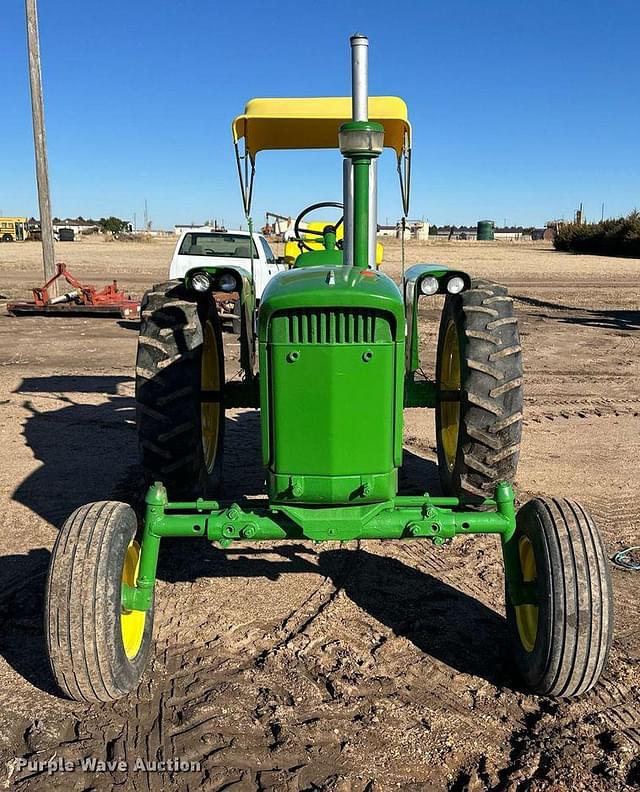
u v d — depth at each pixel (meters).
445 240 75.81
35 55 15.36
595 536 3.06
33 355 11.11
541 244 72.06
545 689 3.12
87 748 2.92
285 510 3.30
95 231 100.81
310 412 3.22
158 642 3.64
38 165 15.82
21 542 4.66
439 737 2.98
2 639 3.65
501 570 4.39
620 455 6.43
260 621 3.83
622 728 3.03
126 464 6.13
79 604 2.93
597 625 2.94
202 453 4.43
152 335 4.27
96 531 3.08
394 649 3.57
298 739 2.96
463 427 4.27
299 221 7.18
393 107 5.20
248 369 4.69
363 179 3.97
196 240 13.78
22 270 27.64
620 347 12.23
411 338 4.70
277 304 3.13
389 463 3.33
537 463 6.19
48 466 6.09
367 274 3.46
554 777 2.75
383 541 4.79
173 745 2.94
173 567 4.42
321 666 3.44
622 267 34.91
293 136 5.95
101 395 8.59
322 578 4.29
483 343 4.24
